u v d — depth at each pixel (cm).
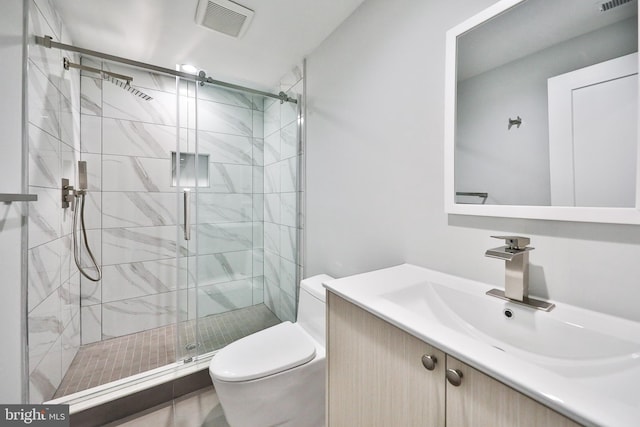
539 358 67
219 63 198
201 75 172
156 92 217
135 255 212
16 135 109
